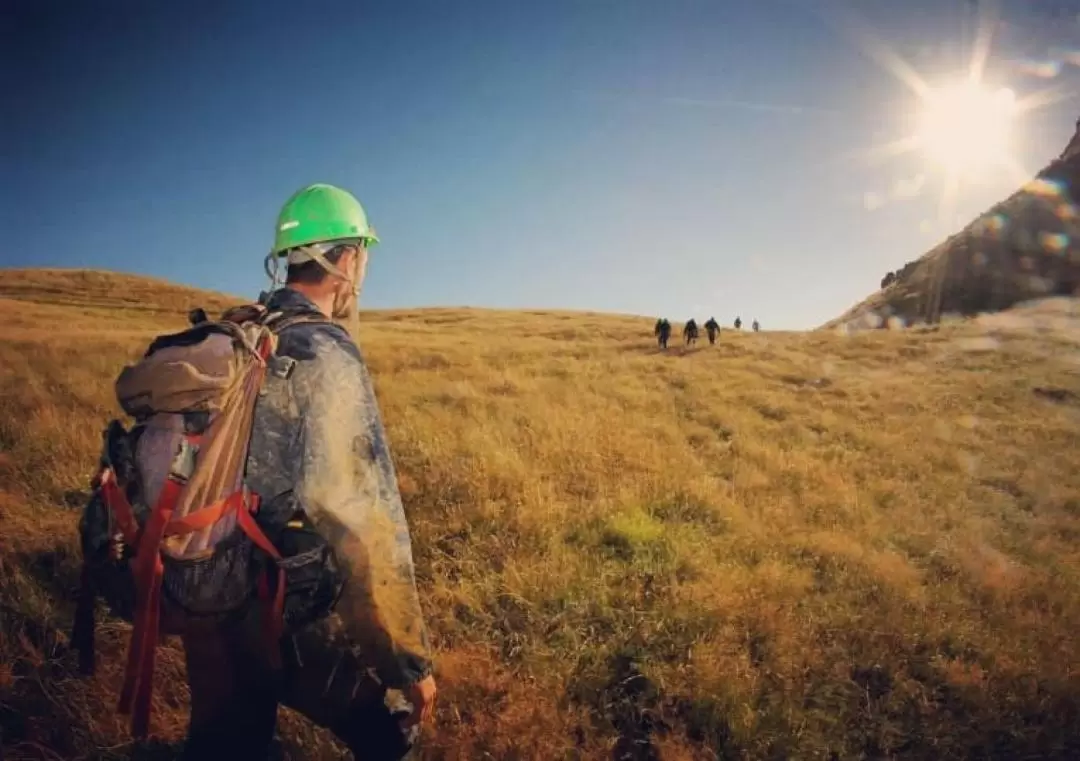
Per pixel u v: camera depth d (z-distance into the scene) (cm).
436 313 6091
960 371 2134
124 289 6050
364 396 182
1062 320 3347
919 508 791
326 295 207
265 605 174
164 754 288
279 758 284
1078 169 6750
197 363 168
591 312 6325
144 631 164
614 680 365
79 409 783
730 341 3219
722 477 812
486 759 301
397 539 178
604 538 541
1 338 1499
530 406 1066
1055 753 344
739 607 427
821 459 990
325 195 206
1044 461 1137
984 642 441
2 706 299
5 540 429
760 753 324
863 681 394
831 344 2877
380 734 202
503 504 566
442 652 366
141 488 168
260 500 174
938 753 342
